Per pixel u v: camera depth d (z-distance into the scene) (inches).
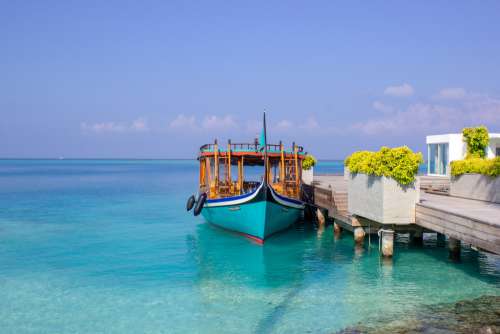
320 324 512.7
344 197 959.6
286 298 605.3
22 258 860.6
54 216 1485.0
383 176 700.7
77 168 7632.9
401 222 704.4
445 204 774.5
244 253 887.1
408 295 601.3
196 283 684.7
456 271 706.2
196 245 979.9
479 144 1023.0
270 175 1095.6
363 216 788.0
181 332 498.9
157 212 1596.9
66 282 695.7
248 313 552.7
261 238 932.0
